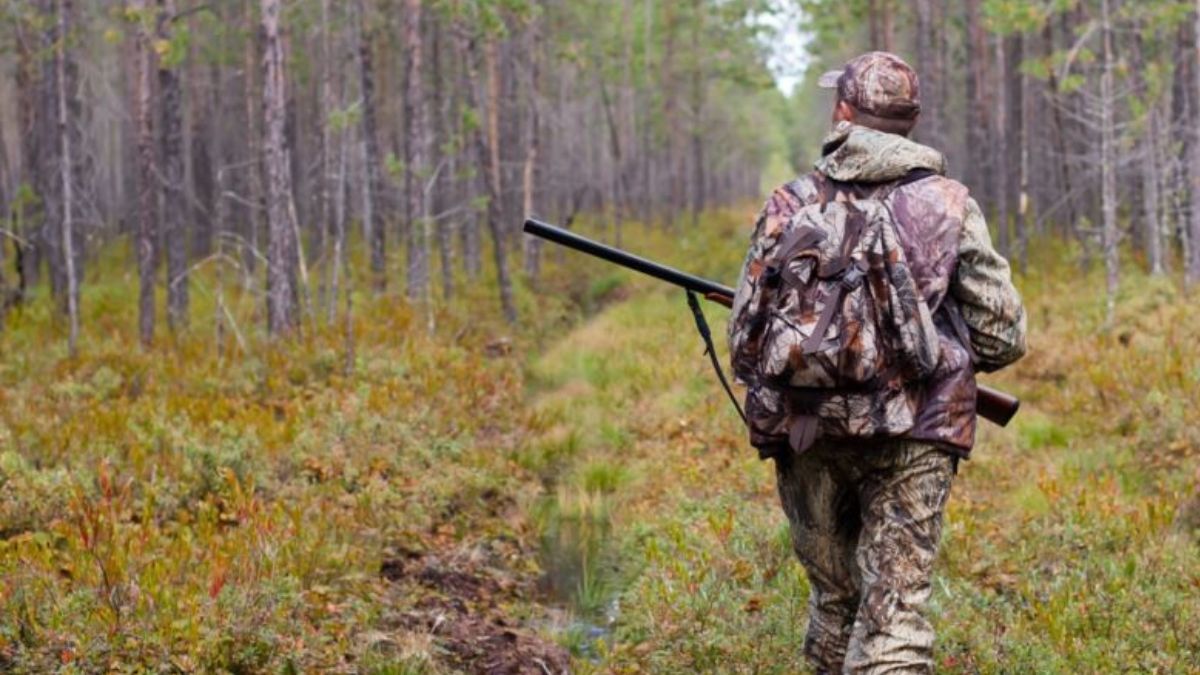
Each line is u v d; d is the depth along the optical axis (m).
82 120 23.06
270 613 4.95
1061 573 5.45
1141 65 20.34
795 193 3.35
